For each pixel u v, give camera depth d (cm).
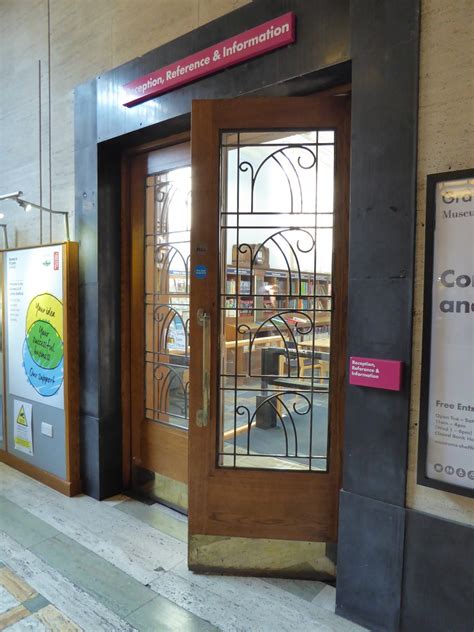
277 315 206
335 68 179
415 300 159
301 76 186
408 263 159
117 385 289
